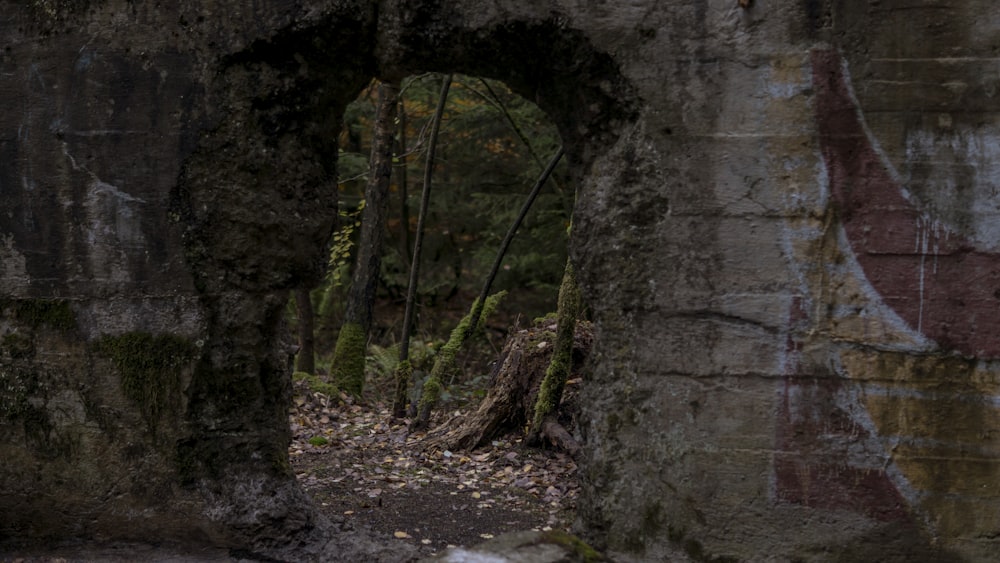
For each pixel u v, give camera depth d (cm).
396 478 503
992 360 291
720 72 300
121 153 339
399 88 841
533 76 331
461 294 1238
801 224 298
